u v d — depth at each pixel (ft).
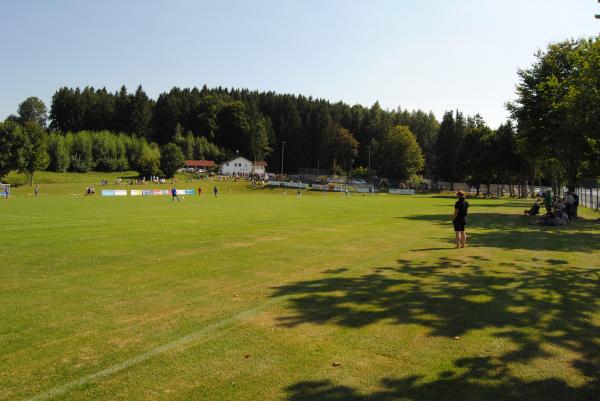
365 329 22.65
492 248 50.44
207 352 19.62
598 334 22.21
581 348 20.42
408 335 21.84
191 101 568.41
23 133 293.43
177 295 29.07
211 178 369.09
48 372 17.66
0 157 281.13
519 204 166.81
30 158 291.79
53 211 106.42
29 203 142.10
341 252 46.88
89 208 119.24
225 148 543.80
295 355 19.36
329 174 460.96
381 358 19.13
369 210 119.44
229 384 16.71
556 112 108.68
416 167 388.57
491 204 166.20
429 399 15.70
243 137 525.75
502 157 246.88
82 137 409.08
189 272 36.37
